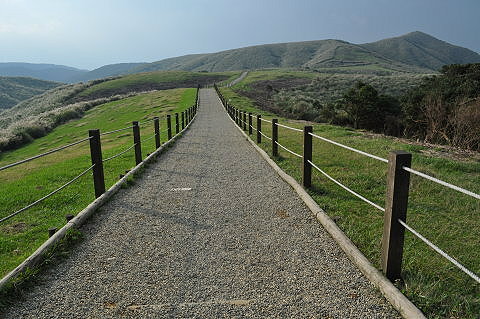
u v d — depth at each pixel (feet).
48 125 113.50
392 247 9.89
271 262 11.37
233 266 11.14
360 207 16.47
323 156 27.99
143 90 227.40
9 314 8.87
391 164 9.69
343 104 101.50
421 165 25.07
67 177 26.45
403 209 9.67
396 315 8.63
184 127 57.00
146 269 11.02
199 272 10.80
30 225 16.62
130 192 19.63
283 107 131.23
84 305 9.18
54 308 9.09
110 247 12.64
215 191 19.66
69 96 207.21
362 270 10.64
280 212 16.08
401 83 170.60
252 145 36.78
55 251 11.97
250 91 177.68
